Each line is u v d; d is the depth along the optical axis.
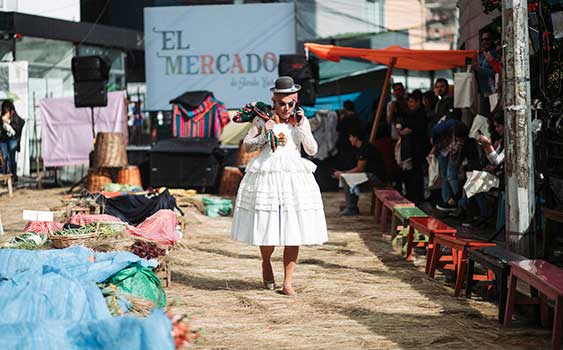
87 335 3.35
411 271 6.66
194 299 5.61
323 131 14.09
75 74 13.90
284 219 5.58
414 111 11.18
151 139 17.05
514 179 5.98
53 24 16.81
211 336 4.65
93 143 14.53
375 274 6.56
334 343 4.51
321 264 7.04
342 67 16.81
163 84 16.36
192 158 13.91
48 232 6.54
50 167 16.61
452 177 9.83
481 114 10.42
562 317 4.16
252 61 16.17
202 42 16.23
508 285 5.05
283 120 5.77
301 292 5.87
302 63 13.34
